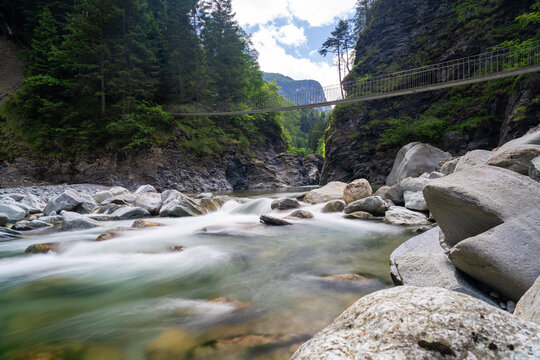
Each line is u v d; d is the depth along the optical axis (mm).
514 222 2938
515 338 1237
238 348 2518
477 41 29516
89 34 30906
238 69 45719
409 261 3861
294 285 4062
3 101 32625
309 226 8320
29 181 26406
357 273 4480
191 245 6414
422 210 8797
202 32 43531
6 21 38781
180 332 2855
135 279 4469
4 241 7215
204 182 32844
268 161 45875
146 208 11711
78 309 3469
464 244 2930
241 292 3865
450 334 1283
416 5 37938
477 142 24531
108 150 28891
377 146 31578
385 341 1350
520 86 21375
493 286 2848
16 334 2922
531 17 23781
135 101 32281
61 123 29578
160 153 30031
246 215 11148
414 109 32656
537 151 5102
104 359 2480
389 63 38406
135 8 33844
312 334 2713
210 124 38750
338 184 13789
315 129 85875
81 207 11938
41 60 31609
